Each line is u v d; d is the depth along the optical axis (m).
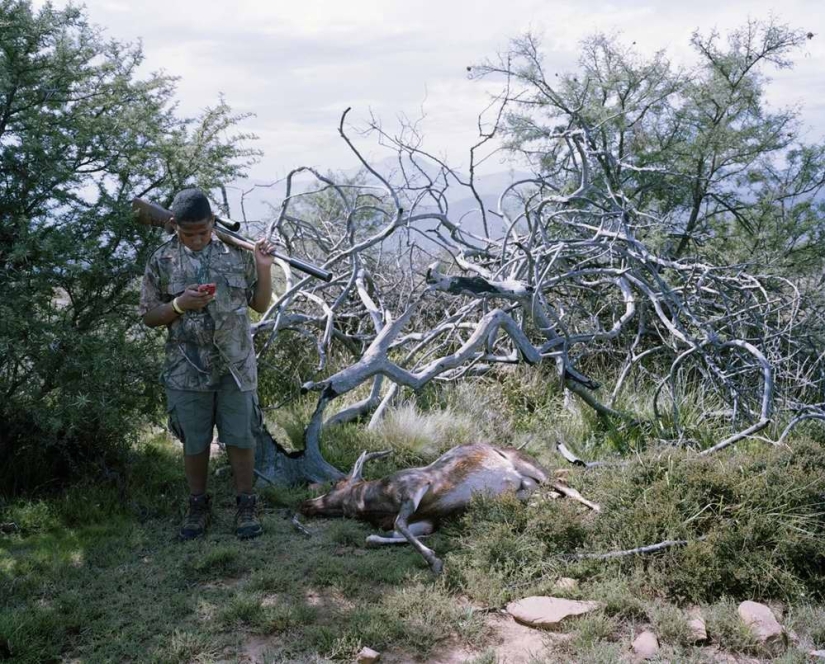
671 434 6.77
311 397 7.77
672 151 9.67
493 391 7.77
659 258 8.09
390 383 7.86
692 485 4.73
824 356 7.39
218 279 4.89
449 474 5.12
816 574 4.35
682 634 3.89
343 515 5.31
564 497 5.05
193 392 4.95
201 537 5.04
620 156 9.80
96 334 5.50
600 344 8.42
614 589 4.21
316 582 4.45
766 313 7.54
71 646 3.90
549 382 7.87
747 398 7.08
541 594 4.29
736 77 9.71
